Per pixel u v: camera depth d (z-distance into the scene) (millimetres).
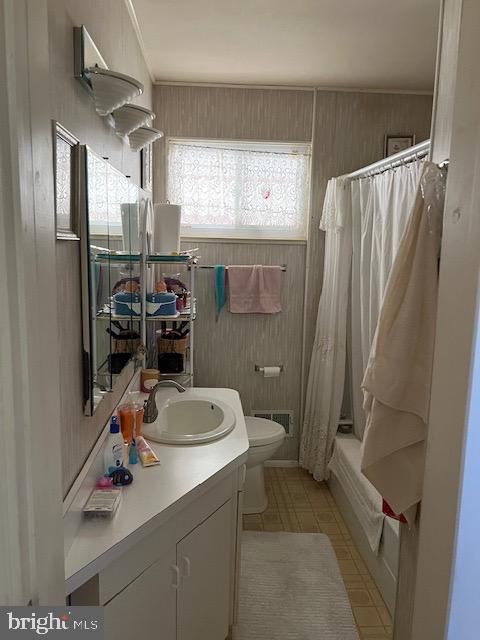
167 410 2139
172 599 1467
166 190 3127
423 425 1336
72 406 1213
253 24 2205
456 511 822
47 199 639
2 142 500
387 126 3111
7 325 518
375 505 2240
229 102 3068
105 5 1575
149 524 1262
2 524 535
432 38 2318
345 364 3131
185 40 2395
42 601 608
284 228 3252
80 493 1244
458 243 826
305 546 2500
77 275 1245
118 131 1707
